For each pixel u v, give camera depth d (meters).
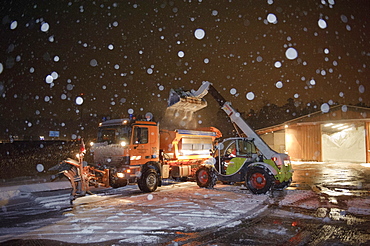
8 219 6.91
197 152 12.98
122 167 10.16
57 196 9.78
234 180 10.95
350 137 31.12
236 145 11.09
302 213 7.23
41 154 19.72
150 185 10.52
